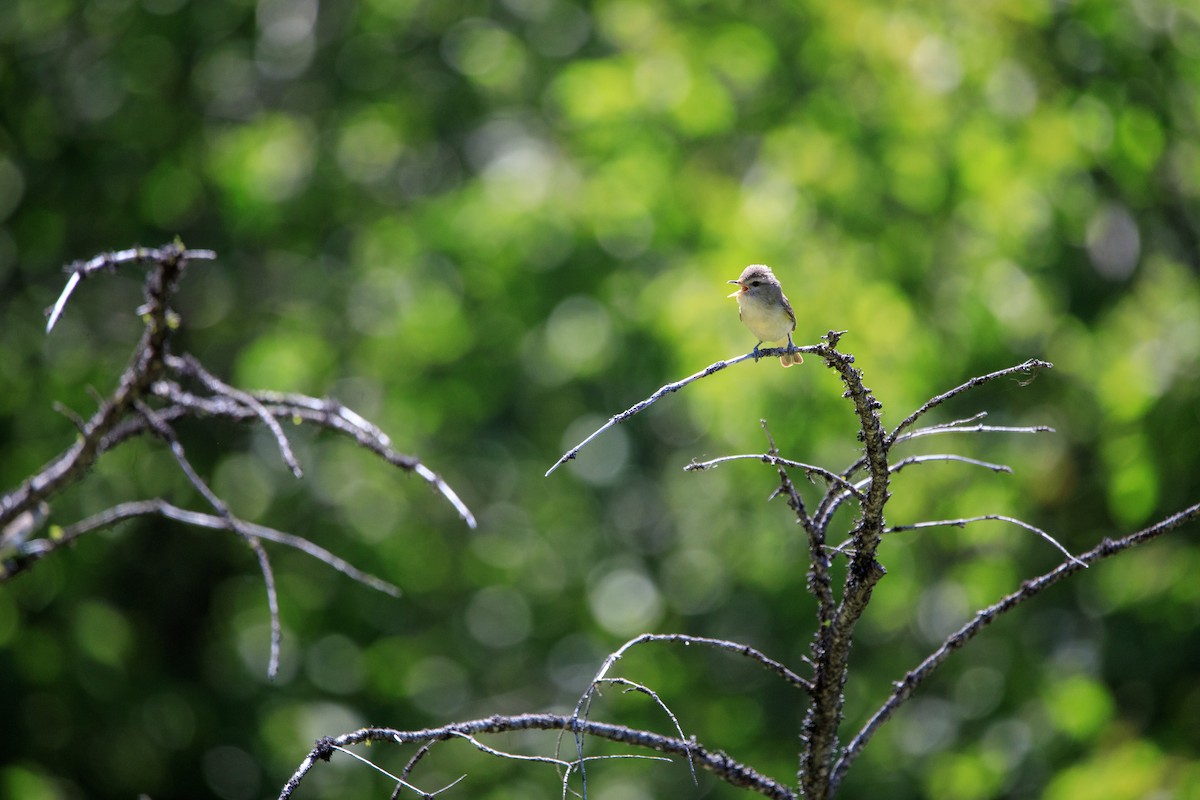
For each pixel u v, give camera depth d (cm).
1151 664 1300
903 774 1447
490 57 1711
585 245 1655
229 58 1719
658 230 1508
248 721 1661
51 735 1527
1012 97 1404
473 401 1730
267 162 1634
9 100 1609
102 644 1577
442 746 1702
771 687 1698
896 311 1320
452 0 1795
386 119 1753
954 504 1405
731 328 1332
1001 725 1359
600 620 1841
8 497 462
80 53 1664
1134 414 1198
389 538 1767
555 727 393
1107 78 1387
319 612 1767
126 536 1652
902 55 1375
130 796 1577
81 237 1688
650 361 1672
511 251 1620
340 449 1759
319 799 1598
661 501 1948
